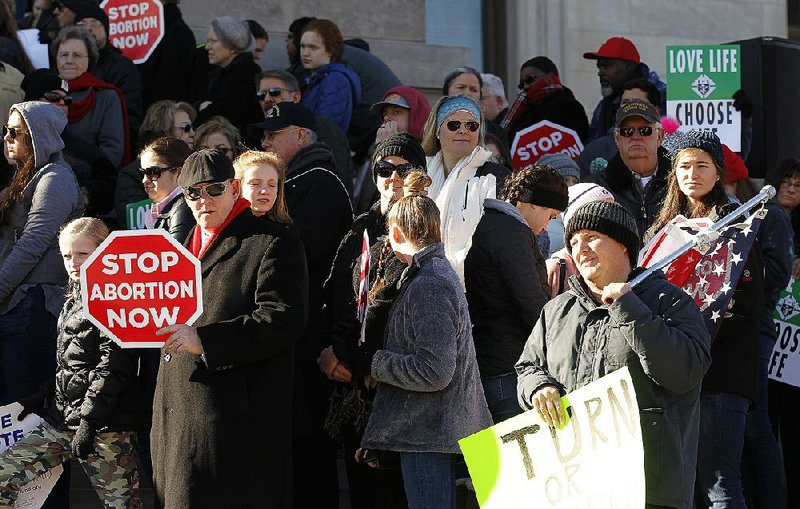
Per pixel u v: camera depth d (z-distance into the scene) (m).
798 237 24.52
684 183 18.66
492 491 14.92
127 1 27.27
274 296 16.73
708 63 26.11
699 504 19.16
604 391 14.09
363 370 17.50
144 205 21.86
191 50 28.53
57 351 19.14
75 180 21.61
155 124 24.70
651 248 17.64
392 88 27.75
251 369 16.88
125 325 15.61
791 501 23.30
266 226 17.16
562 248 21.83
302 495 19.77
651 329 13.74
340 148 24.97
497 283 18.38
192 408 16.70
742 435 18.39
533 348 15.23
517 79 35.22
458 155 20.22
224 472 16.58
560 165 23.61
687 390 14.13
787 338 23.00
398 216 17.52
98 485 19.05
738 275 17.55
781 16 37.81
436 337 16.89
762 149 30.03
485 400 17.59
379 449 17.31
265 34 30.53
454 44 35.38
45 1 28.88
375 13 33.75
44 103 21.61
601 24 35.91
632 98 26.70
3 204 21.36
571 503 14.36
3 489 19.11
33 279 20.92
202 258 17.17
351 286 19.03
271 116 21.61
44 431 19.23
